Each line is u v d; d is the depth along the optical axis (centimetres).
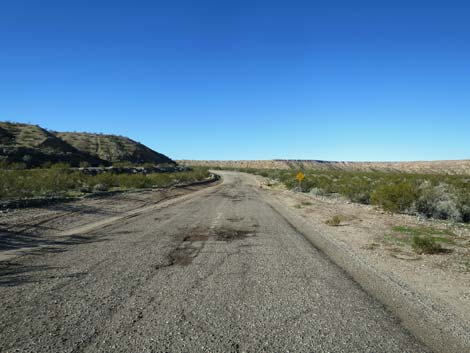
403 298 592
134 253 889
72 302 557
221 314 517
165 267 765
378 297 596
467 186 3141
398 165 15538
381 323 495
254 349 419
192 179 5150
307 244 1022
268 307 546
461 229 1224
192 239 1082
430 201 1672
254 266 782
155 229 1252
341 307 550
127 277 688
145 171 5353
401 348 427
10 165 3884
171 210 1847
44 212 1466
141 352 409
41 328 466
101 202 1936
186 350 414
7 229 1130
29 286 631
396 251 928
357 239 1088
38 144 5531
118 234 1148
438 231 1188
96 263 791
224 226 1335
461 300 589
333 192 3158
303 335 455
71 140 7488
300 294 605
